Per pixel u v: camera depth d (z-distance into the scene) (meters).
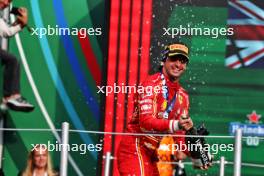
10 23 24.33
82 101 24.59
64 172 20.34
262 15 24.12
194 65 24.19
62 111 24.64
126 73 24.06
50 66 24.59
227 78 24.19
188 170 24.06
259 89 24.17
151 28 24.06
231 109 24.22
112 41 24.06
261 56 24.16
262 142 24.16
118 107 24.12
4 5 23.19
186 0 24.09
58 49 24.59
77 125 24.62
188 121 20.62
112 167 24.03
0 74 24.22
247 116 24.22
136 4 24.05
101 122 24.22
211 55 24.19
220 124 24.22
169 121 20.72
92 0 24.52
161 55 24.06
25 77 24.59
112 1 24.05
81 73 24.59
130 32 24.05
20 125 24.64
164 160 21.98
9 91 23.19
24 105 23.25
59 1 24.52
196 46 24.17
